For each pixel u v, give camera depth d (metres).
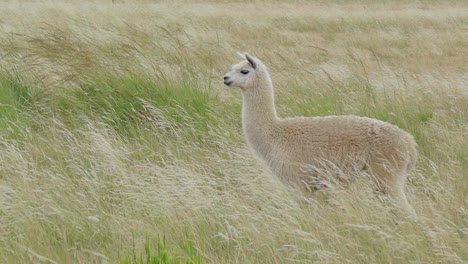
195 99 33.47
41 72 36.66
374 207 21.67
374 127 23.58
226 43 57.88
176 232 20.30
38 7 81.25
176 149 28.77
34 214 21.19
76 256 19.56
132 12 85.06
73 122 31.91
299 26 84.56
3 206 21.84
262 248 19.41
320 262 18.55
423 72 50.00
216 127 31.09
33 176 24.83
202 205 21.73
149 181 24.91
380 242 19.42
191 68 40.50
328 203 22.92
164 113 32.03
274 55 54.28
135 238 20.25
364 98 37.62
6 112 31.81
